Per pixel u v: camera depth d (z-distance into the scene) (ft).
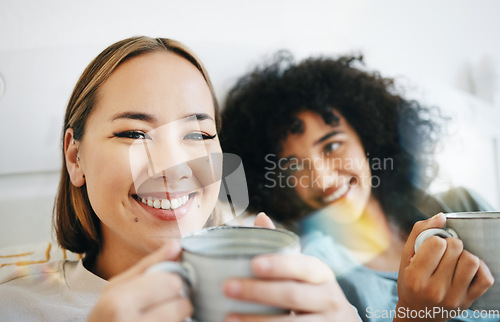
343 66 2.25
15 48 1.64
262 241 0.81
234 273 0.68
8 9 1.66
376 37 2.33
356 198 2.01
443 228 1.13
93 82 1.33
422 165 2.14
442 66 2.37
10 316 1.26
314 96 2.13
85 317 1.24
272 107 2.11
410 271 1.13
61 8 1.73
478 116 2.29
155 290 0.67
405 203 2.00
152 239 1.29
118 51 1.37
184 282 0.70
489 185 2.15
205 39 2.03
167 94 1.35
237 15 2.09
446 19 2.37
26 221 1.55
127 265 1.36
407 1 2.34
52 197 1.54
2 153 1.55
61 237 1.48
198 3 2.00
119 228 1.30
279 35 2.19
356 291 1.50
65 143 1.47
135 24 1.86
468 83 2.37
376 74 2.31
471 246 1.05
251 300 0.69
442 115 2.27
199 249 0.79
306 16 2.23
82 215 1.41
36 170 1.57
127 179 1.27
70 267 1.48
